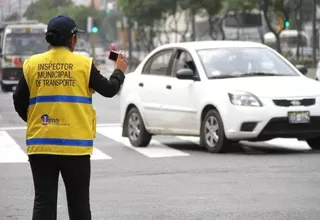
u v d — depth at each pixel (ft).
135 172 49.19
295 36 208.64
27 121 27.43
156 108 61.57
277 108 54.65
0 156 58.54
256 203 38.50
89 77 26.89
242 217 35.42
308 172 47.55
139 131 63.26
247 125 54.95
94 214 36.55
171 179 46.14
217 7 188.75
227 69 58.95
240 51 60.59
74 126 26.66
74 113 26.73
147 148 62.34
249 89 55.52
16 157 57.88
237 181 44.80
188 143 65.57
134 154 58.54
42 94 26.76
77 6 378.73
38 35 153.99
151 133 62.85
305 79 58.44
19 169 51.62
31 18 409.08
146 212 36.91
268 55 60.95
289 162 51.83
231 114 55.31
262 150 59.26
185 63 60.59
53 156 26.61
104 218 35.65
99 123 84.12
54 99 26.68
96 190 42.86
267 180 44.93
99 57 319.27
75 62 26.89
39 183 26.91
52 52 27.09
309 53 203.92
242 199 39.55
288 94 55.21
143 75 64.39
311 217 35.24
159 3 215.31
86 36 351.87
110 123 83.97
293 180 44.78
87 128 26.86
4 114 100.78
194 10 190.60
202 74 58.44
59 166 26.84
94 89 27.09
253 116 54.54
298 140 61.05
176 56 61.82
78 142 26.66
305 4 209.97
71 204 27.22
